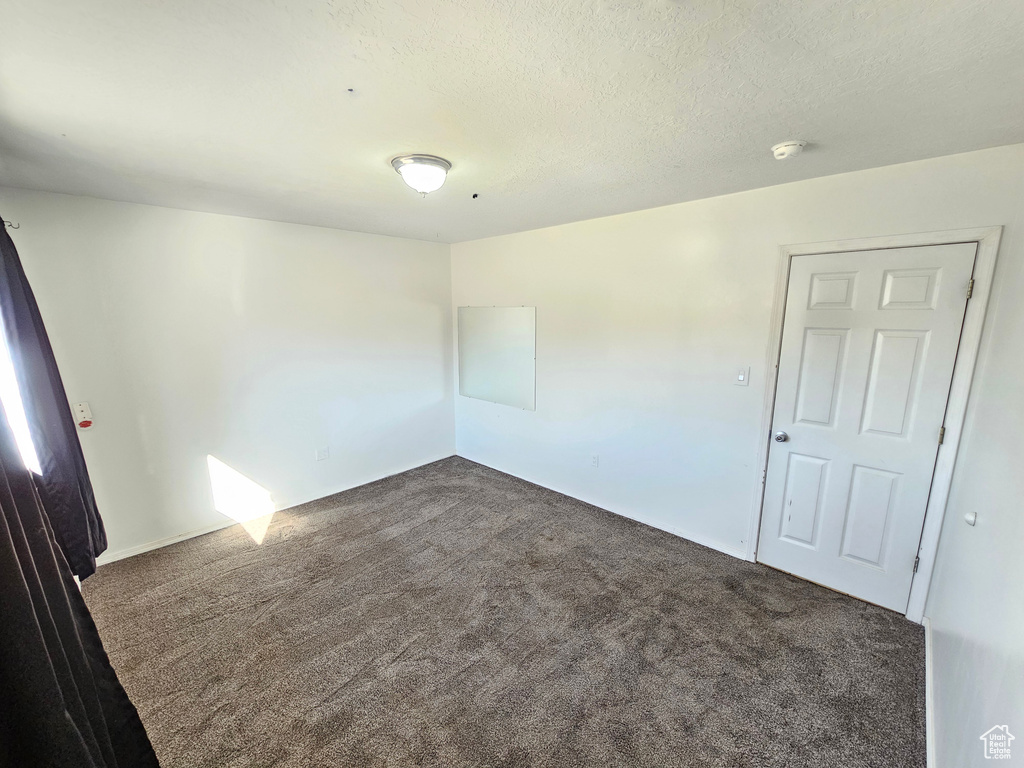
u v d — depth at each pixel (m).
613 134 1.61
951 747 1.33
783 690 1.81
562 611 2.30
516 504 3.60
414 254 4.11
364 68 1.15
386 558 2.81
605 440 3.41
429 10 0.91
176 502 3.00
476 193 2.43
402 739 1.61
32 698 0.80
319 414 3.65
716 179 2.21
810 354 2.38
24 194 2.31
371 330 3.90
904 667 1.92
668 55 1.09
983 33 0.98
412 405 4.32
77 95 1.27
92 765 0.88
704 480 2.89
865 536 2.32
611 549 2.90
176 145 1.68
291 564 2.74
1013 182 1.76
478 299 4.21
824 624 2.18
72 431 2.22
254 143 1.66
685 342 2.85
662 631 2.15
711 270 2.67
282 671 1.92
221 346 3.07
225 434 3.16
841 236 2.19
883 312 2.14
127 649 2.04
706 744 1.59
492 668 1.93
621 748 1.58
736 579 2.56
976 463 1.78
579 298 3.39
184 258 2.86
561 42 1.03
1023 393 1.36
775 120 1.49
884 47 1.05
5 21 0.91
